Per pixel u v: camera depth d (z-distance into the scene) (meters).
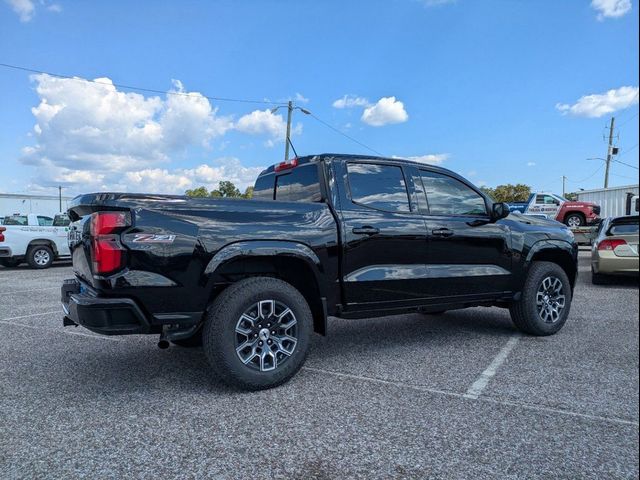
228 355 3.51
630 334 5.55
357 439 2.87
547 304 5.43
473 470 2.53
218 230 3.53
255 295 3.61
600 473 2.50
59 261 17.39
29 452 2.72
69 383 3.86
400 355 4.69
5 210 44.06
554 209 21.97
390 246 4.33
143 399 3.51
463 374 4.08
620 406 3.36
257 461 2.62
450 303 4.79
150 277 3.29
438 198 4.82
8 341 5.25
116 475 2.48
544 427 3.03
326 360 4.52
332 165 4.27
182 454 2.70
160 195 3.44
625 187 21.33
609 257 9.27
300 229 3.86
